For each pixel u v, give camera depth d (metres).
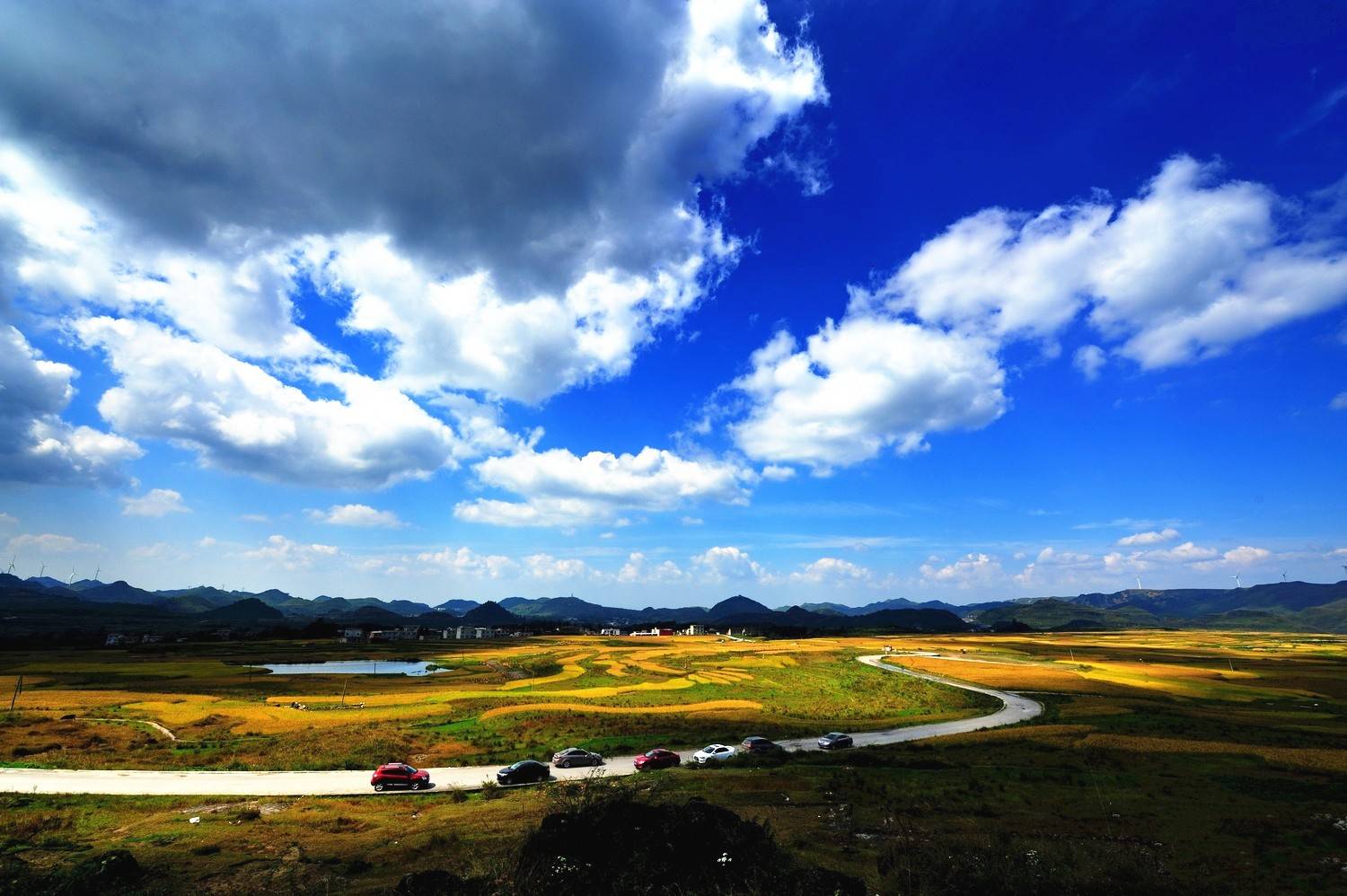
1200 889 23.47
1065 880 20.50
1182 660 159.00
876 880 22.16
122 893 22.88
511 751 58.84
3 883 22.98
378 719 75.88
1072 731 65.94
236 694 97.94
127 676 118.56
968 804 38.22
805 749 60.12
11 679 111.94
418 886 17.41
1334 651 192.75
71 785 45.53
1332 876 25.59
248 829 33.78
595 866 17.72
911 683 113.38
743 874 17.31
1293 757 52.81
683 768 51.50
